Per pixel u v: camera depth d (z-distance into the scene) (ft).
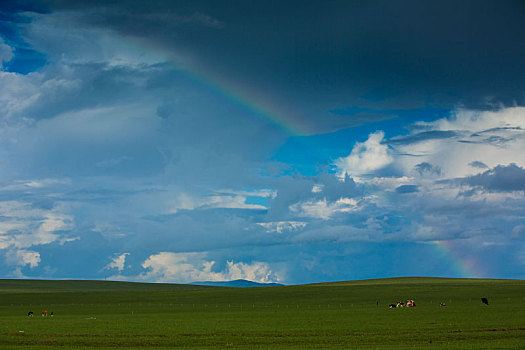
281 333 172.55
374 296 405.59
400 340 153.07
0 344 150.71
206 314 270.46
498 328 174.70
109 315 272.92
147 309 332.39
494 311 247.09
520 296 363.15
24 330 184.65
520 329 172.45
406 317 224.53
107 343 152.35
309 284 584.40
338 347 138.62
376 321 208.74
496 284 483.10
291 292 463.83
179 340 157.28
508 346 135.23
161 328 190.39
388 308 295.48
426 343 145.28
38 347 143.13
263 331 178.29
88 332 177.99
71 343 152.35
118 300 421.59
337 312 268.82
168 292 497.87
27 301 419.54
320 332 173.78
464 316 222.28
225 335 168.45
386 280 610.24
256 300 400.67
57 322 219.82
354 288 485.15
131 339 159.43
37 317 261.44
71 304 389.39
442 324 189.57
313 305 348.38
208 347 142.82
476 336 158.20
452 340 151.53
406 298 380.37
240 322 214.07
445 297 376.07
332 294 433.48
